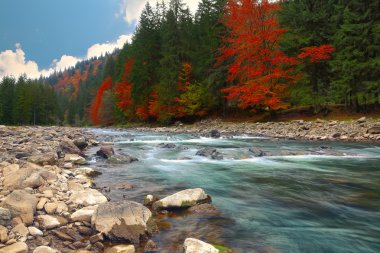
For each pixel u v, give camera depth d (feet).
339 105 105.19
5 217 15.64
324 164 37.58
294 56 104.63
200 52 131.13
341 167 35.60
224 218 18.89
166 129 116.37
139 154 44.91
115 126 185.37
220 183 27.84
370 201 22.53
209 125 117.91
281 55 103.55
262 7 105.60
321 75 102.63
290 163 38.22
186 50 139.13
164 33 147.13
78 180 25.89
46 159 31.48
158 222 18.11
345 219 18.93
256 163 38.17
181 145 55.06
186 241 14.17
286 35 103.81
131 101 170.30
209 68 126.11
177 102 136.46
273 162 38.81
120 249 14.24
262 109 121.19
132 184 26.94
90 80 542.57
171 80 134.10
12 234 14.46
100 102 250.16
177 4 145.79
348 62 86.94
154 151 48.49
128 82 180.14
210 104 131.85
